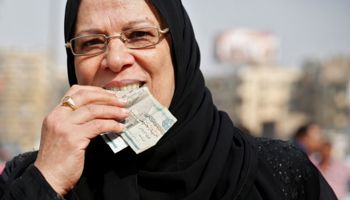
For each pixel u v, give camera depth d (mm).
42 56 39250
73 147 1559
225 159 1774
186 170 1734
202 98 1968
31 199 1506
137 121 1685
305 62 46531
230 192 1682
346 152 17188
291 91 47531
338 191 5871
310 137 6180
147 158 1787
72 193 1711
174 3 1922
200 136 1836
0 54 38875
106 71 1763
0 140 38125
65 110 1617
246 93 49000
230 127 1915
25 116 38844
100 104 1639
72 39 1810
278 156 1862
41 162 1579
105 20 1740
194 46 2055
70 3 1874
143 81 1784
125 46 1739
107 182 1722
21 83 39031
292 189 1795
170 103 1890
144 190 1748
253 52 53812
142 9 1767
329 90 42312
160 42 1802
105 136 1654
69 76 2055
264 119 48375
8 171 1961
